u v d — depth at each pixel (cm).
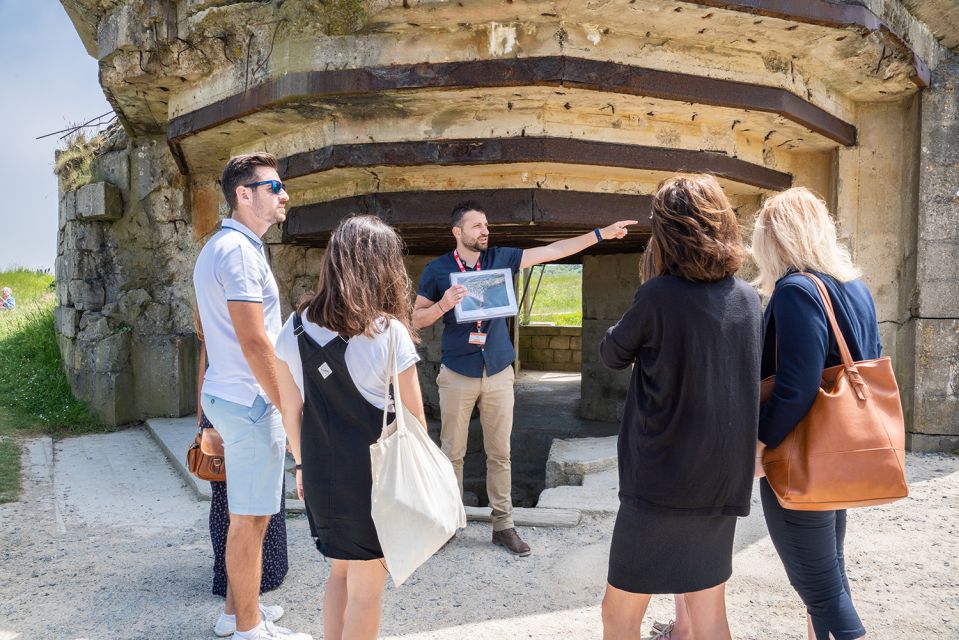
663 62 470
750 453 211
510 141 485
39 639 310
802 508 212
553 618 326
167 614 333
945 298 595
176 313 788
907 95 613
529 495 791
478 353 400
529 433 820
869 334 231
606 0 421
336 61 467
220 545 347
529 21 446
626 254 824
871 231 638
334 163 513
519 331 1482
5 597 353
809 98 547
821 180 655
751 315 214
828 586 226
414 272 836
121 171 793
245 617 286
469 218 401
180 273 788
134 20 530
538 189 517
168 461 629
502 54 448
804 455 213
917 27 578
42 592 359
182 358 775
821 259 228
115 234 800
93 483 564
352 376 222
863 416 211
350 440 222
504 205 520
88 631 317
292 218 631
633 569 214
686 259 210
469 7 433
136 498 526
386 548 212
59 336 921
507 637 309
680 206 213
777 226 234
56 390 826
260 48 501
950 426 600
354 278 218
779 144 621
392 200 543
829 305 221
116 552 415
